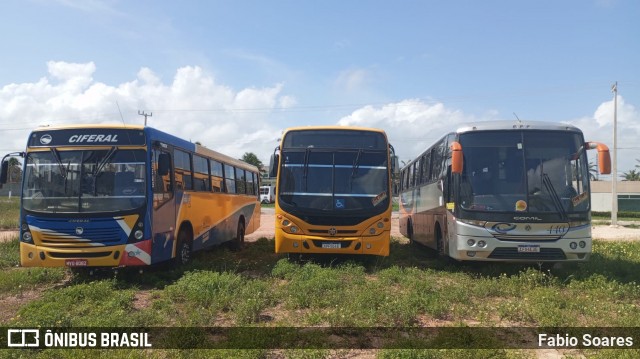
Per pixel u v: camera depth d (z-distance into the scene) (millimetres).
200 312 7258
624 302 8195
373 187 11438
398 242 19531
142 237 9531
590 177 10320
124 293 8539
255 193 19906
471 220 10188
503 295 8875
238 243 16594
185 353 5672
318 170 11523
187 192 11820
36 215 9523
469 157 10523
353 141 11789
